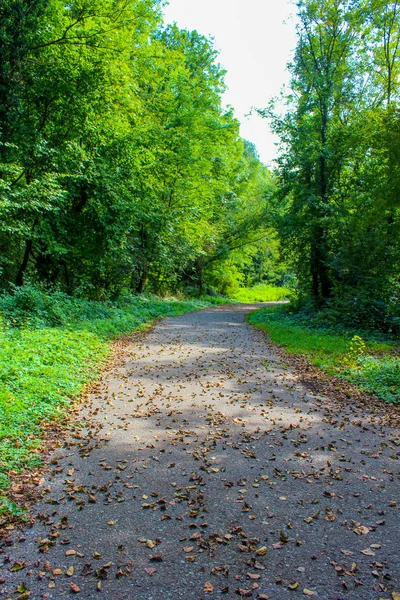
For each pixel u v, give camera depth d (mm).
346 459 5430
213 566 3393
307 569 3357
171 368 10266
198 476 4895
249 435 6172
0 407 6027
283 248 24578
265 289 56219
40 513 4070
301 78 22047
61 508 4184
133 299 22219
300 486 4711
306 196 21672
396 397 7875
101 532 3812
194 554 3537
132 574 3285
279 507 4273
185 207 27234
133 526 3912
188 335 15867
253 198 41406
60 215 15477
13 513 3975
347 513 4172
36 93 14500
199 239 32500
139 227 23016
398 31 20609
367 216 16594
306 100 21953
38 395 6883
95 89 15422
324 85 20703
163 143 22672
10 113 12977
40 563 3385
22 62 13414
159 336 15297
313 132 21969
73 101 14953
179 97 25688
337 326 16500
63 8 15102
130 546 3623
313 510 4223
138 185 19359
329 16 20891
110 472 4957
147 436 6055
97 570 3314
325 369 10133
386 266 16719
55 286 16188
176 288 33844
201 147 28094
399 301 16047
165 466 5141
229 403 7660
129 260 19219
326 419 6906
